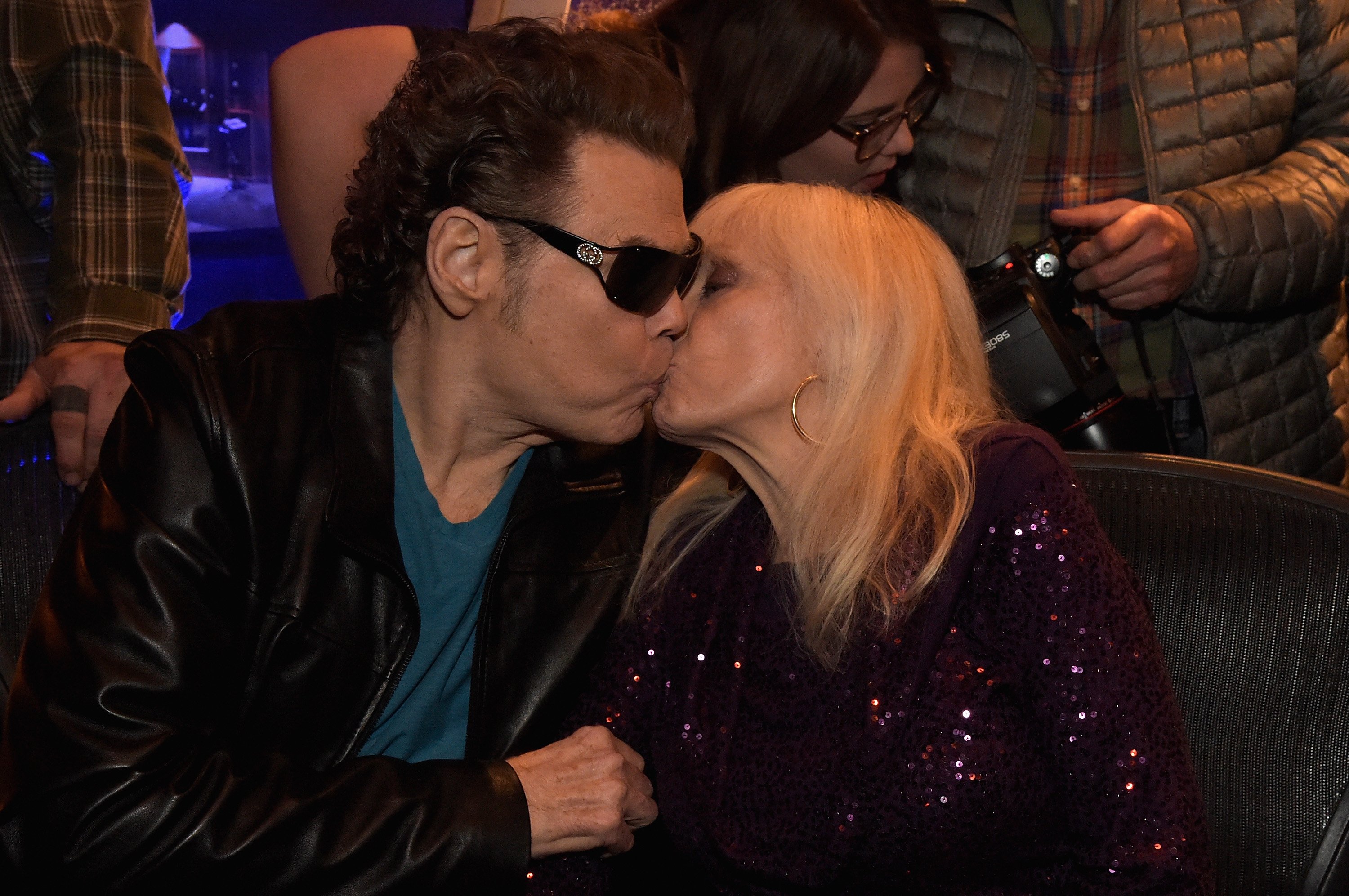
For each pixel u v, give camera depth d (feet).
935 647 3.80
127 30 6.07
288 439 4.02
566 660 4.32
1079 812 3.65
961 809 3.69
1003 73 6.32
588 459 4.44
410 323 4.11
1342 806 3.89
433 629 4.23
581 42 3.83
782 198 4.13
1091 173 6.49
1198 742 4.14
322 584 4.03
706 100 5.32
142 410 3.97
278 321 4.28
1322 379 6.79
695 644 4.26
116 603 3.66
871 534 3.90
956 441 3.96
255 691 3.97
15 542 4.59
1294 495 4.15
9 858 3.55
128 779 3.50
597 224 3.67
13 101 5.83
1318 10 6.48
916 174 6.63
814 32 5.06
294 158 5.95
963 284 4.26
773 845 3.88
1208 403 6.40
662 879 4.51
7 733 3.64
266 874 3.55
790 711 3.98
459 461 4.20
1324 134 6.70
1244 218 6.05
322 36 6.02
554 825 3.78
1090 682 3.63
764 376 3.94
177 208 6.01
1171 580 4.25
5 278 6.07
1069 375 5.48
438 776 3.79
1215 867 4.06
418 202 3.83
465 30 6.17
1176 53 6.25
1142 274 5.82
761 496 4.21
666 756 4.19
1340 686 3.95
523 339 3.83
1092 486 4.46
